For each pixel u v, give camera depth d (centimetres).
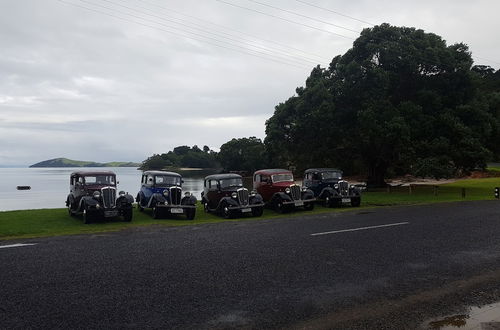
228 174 1816
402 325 452
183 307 492
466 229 1098
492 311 496
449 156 2766
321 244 882
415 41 3022
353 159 3338
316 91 3016
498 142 3086
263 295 538
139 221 1504
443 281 609
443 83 2998
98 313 469
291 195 1802
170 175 1723
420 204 2008
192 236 1024
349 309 495
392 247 847
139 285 576
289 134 3275
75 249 838
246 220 1478
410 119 2786
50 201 3738
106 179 1588
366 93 2872
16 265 689
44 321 444
